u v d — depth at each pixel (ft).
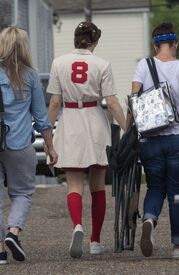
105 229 84.48
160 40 61.46
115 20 311.27
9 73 59.82
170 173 60.59
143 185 120.06
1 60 60.08
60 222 91.71
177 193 60.90
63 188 121.49
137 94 60.90
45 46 235.81
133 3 309.22
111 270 56.49
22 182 61.16
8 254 66.03
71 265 58.90
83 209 100.53
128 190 61.62
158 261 59.98
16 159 60.23
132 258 63.16
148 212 60.29
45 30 237.04
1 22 162.30
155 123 59.16
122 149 61.05
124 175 61.77
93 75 63.87
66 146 64.34
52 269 57.36
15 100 59.93
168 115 59.16
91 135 64.28
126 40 311.68
